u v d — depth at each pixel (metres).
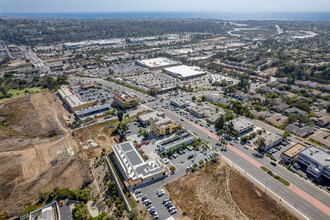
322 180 130.38
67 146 166.38
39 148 163.75
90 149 163.38
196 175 134.50
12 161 147.62
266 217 106.06
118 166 144.25
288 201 115.31
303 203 114.19
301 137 178.00
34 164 146.25
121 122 193.88
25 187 127.81
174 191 123.06
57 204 116.50
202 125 196.50
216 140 173.00
